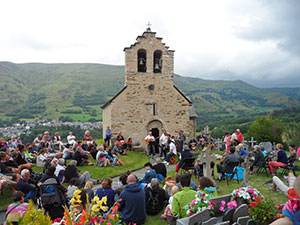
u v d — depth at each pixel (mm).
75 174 10820
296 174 12211
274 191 9500
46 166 11180
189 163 11414
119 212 6832
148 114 20469
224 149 20375
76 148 14680
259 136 25594
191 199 5715
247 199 5320
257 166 12336
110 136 19484
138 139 20250
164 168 10875
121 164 14984
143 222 6758
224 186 10203
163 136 18156
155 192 7590
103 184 7059
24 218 3076
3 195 8758
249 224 4875
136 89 20172
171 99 21000
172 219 5781
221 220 5258
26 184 7836
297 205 2438
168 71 20891
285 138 25656
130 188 6707
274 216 4875
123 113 19922
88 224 3506
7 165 10477
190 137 23016
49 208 6676
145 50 20406
